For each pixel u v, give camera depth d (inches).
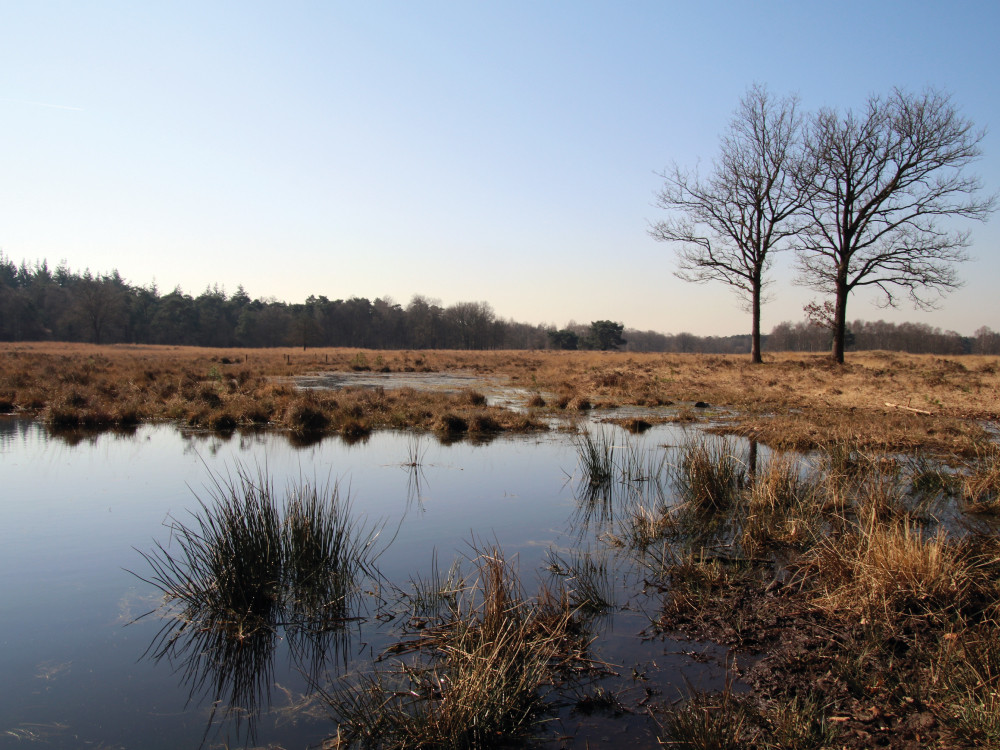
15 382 772.0
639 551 237.5
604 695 142.1
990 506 274.5
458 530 263.0
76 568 224.4
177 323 3444.9
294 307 3949.3
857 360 1280.8
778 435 452.1
